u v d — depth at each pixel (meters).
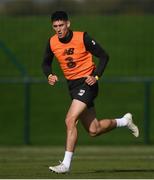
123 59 80.06
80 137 63.25
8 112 70.44
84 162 39.12
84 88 29.39
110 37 83.50
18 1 91.88
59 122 68.25
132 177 28.75
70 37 29.61
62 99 72.00
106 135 64.00
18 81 59.03
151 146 59.06
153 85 72.94
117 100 72.38
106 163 38.28
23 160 41.06
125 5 91.50
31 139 64.25
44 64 30.72
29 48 79.94
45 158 43.38
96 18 86.94
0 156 45.94
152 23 86.69
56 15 29.41
